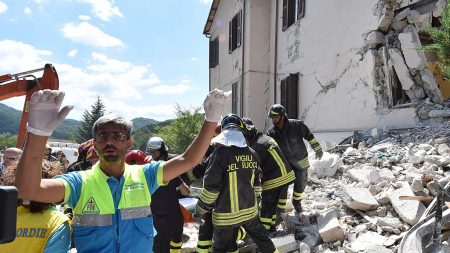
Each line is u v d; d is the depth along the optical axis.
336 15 10.38
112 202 1.94
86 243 1.88
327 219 4.67
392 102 8.60
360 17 9.39
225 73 17.39
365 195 4.82
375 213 4.59
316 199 5.75
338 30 10.28
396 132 7.98
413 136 7.29
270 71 14.47
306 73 11.94
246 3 14.86
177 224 3.85
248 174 3.61
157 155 4.16
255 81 14.49
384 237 4.06
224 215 3.54
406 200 4.42
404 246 3.52
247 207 3.59
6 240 1.21
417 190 4.62
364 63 9.23
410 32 8.13
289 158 5.14
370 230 4.32
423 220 3.80
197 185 7.50
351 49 9.73
